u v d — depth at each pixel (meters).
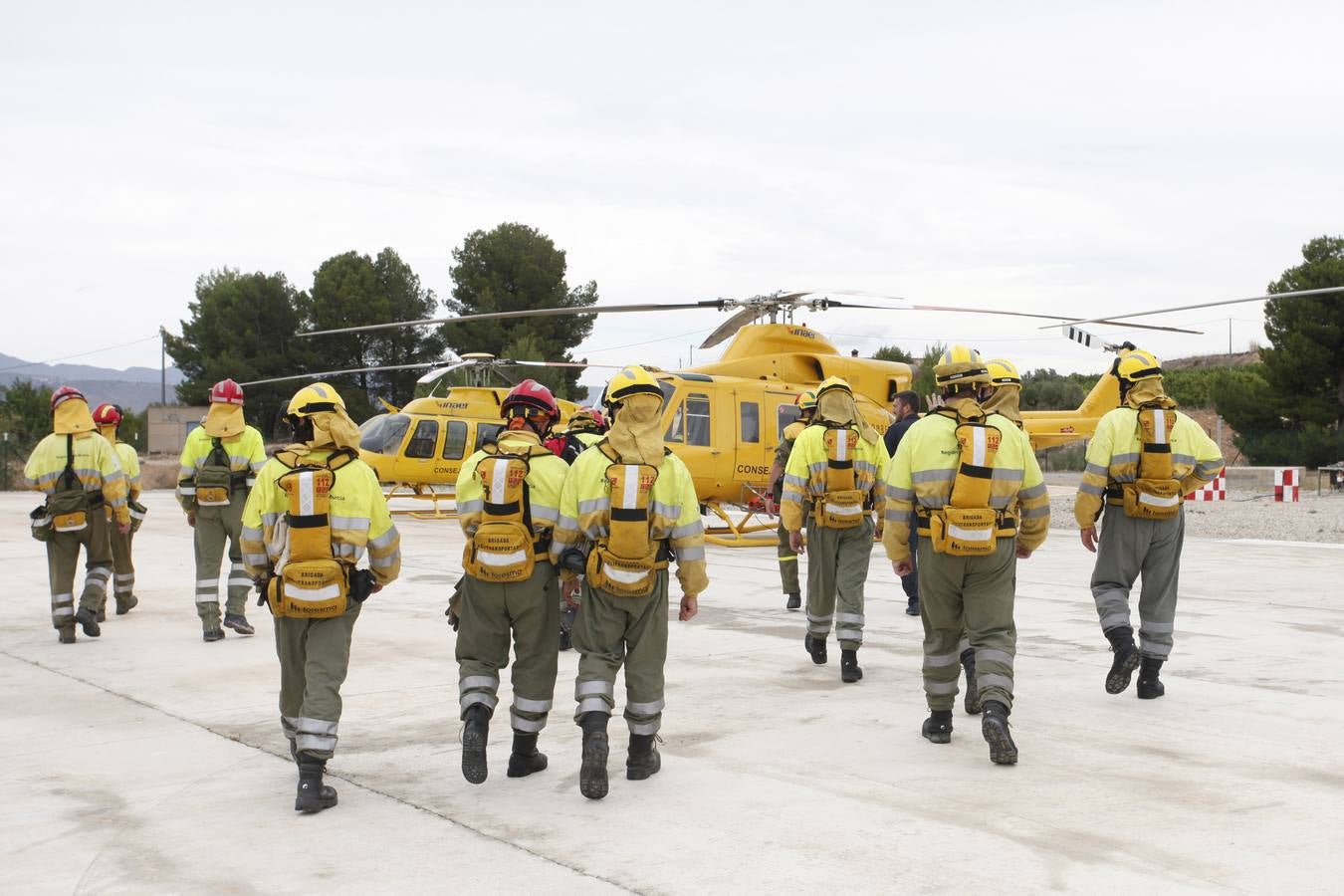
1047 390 48.09
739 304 15.90
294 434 4.79
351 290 50.25
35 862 3.95
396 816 4.40
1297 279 37.44
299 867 3.87
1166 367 83.69
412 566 13.17
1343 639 8.19
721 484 14.77
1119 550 6.26
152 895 3.65
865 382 16.02
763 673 7.11
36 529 8.17
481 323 47.34
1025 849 3.95
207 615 8.32
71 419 8.20
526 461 4.66
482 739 4.58
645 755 4.82
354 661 7.47
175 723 5.92
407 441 20.17
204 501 8.26
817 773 4.93
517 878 3.73
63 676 7.12
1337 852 3.91
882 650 7.90
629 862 3.86
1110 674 6.16
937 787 4.69
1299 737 5.48
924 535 5.25
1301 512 21.30
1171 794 4.57
